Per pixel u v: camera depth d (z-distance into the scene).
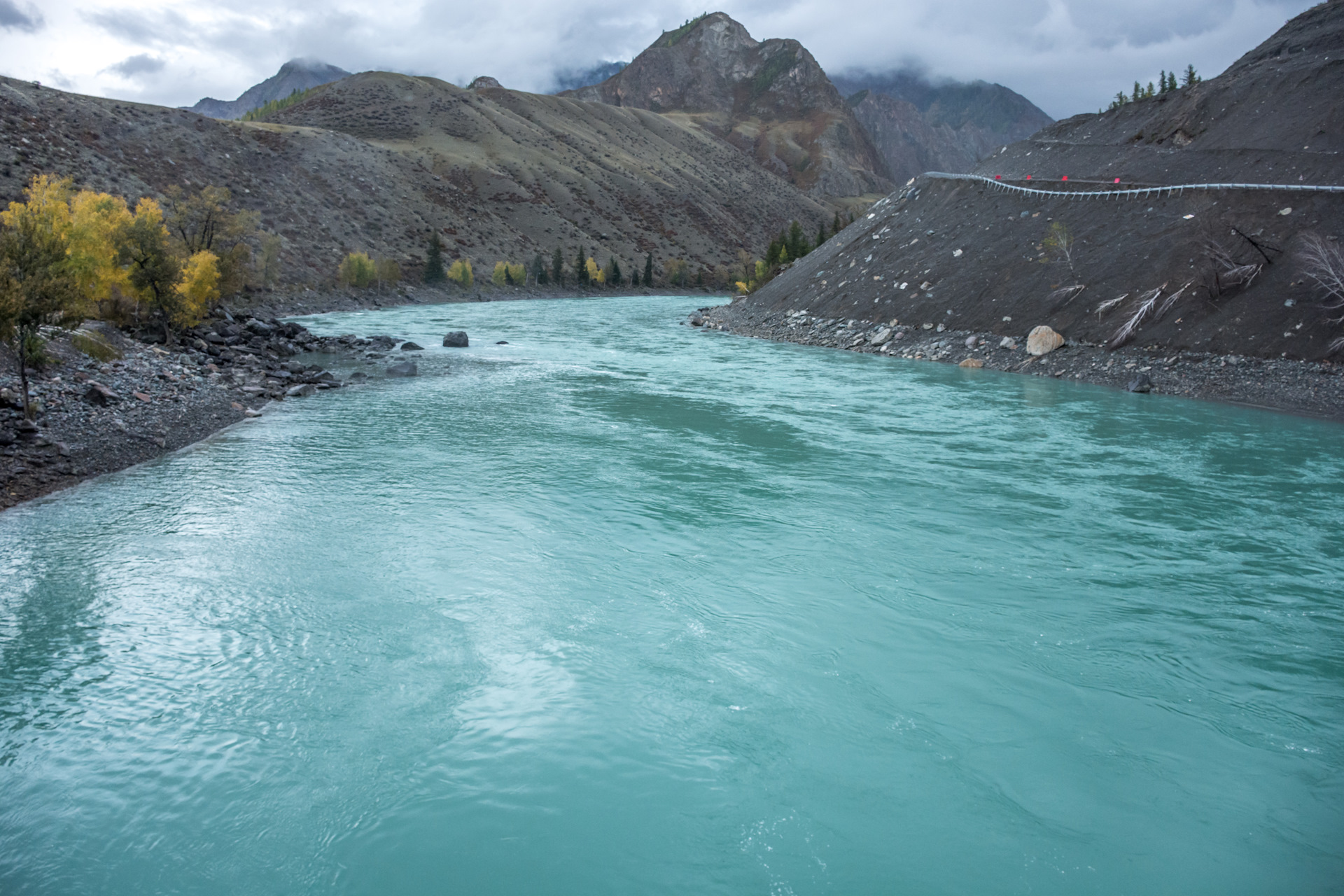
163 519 13.38
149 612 9.77
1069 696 8.16
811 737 7.37
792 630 9.61
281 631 9.32
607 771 6.81
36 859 5.69
